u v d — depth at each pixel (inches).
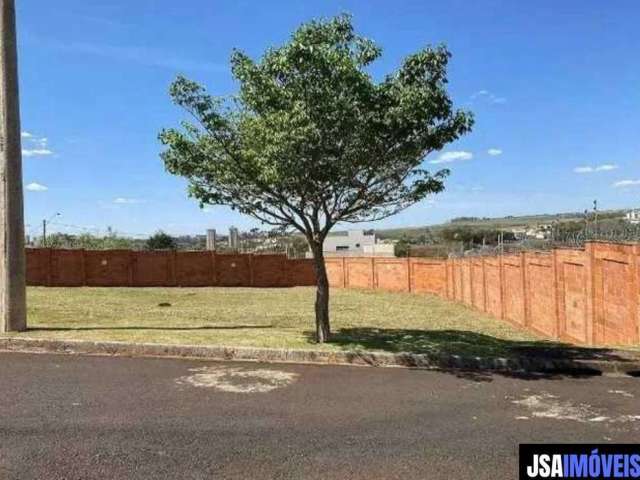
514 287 800.3
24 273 432.1
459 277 1219.2
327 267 1749.5
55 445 202.5
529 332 701.3
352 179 393.1
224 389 285.7
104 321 572.1
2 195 423.8
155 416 238.2
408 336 505.4
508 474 185.2
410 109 356.2
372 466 189.6
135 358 358.0
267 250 1692.9
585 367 340.2
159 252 1470.2
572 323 566.9
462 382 310.7
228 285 1540.4
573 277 565.0
